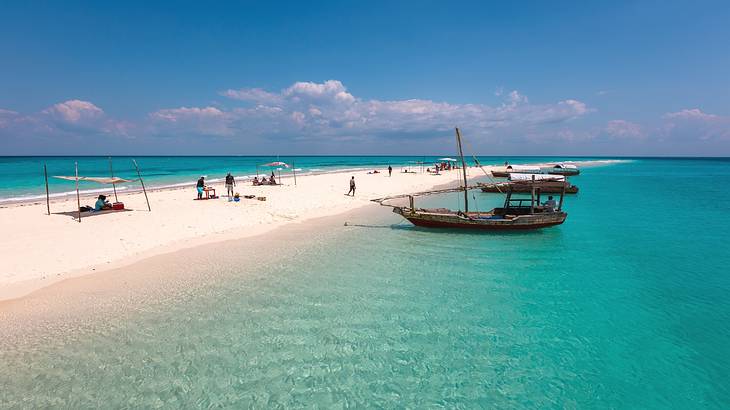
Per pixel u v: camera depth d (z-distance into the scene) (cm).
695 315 1077
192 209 2420
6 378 764
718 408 714
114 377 776
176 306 1093
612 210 2895
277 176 5872
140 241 1688
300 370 812
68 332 937
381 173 6750
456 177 6112
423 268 1452
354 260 1544
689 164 15938
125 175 6097
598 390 760
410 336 951
